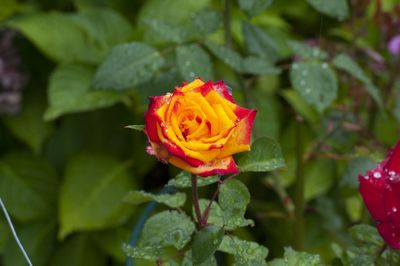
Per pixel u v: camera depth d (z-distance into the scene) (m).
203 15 1.18
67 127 1.57
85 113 1.56
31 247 1.54
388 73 1.45
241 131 0.76
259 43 1.26
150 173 1.60
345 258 0.93
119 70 1.16
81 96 1.37
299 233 1.22
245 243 0.87
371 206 0.85
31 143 1.54
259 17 1.56
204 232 0.81
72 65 1.42
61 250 1.54
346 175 1.18
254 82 1.47
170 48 1.18
